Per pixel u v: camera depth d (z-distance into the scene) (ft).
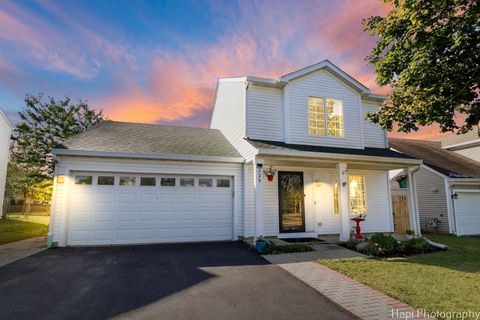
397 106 20.58
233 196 32.32
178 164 30.73
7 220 53.52
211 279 16.94
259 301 13.62
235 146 36.09
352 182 37.63
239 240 31.30
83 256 22.76
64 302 13.30
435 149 58.90
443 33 17.20
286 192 33.88
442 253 25.70
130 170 29.19
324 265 20.38
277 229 32.76
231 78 37.70
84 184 28.17
